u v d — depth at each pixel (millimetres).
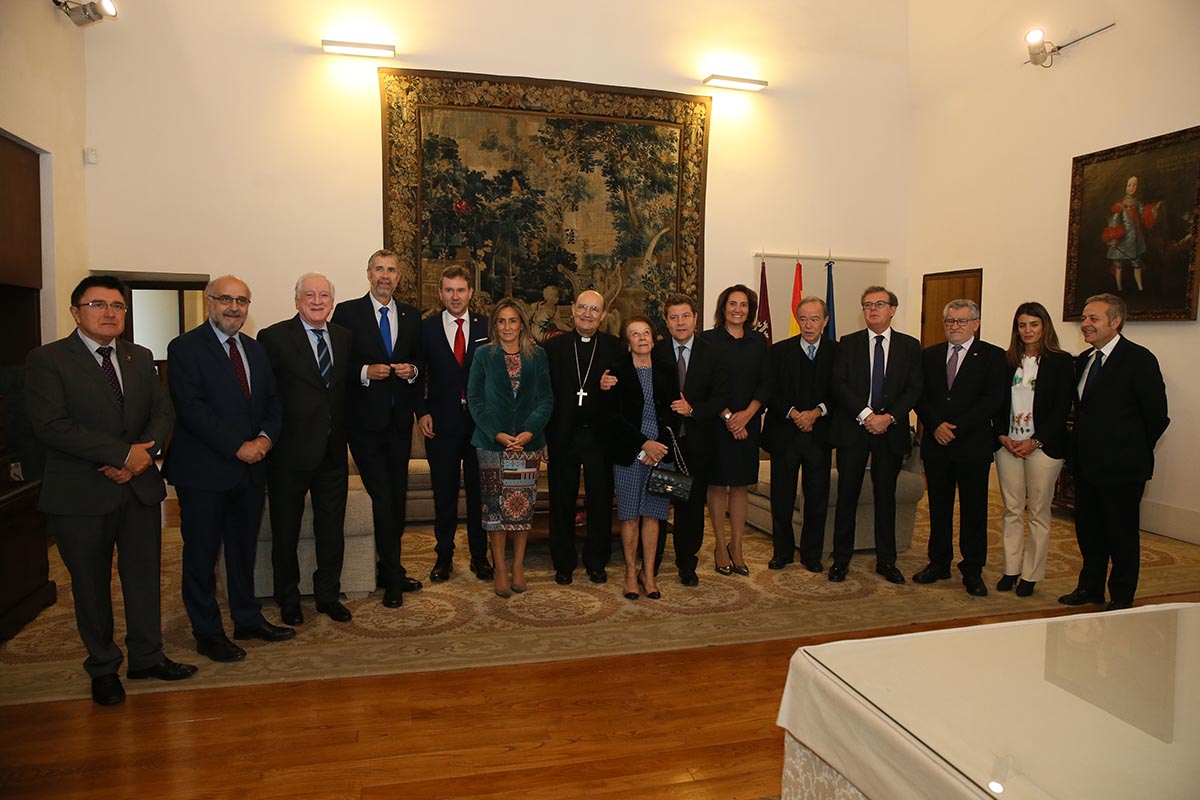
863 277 8367
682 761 2703
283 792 2477
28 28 5391
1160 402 4078
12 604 3822
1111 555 4289
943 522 4684
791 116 8016
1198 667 1774
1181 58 5773
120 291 3033
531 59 7227
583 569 4910
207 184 6559
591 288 7457
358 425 4109
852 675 1675
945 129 7973
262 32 6625
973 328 4480
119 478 3000
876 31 8234
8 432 3994
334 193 6840
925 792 1336
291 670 3375
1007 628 1979
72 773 2572
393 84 6828
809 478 4859
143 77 6371
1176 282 5781
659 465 4246
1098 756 1377
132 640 3219
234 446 3332
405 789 2504
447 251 7094
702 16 7668
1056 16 6711
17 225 5359
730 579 4738
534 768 2641
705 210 7773
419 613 4094
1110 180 6258
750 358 4691
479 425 4199
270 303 6754
